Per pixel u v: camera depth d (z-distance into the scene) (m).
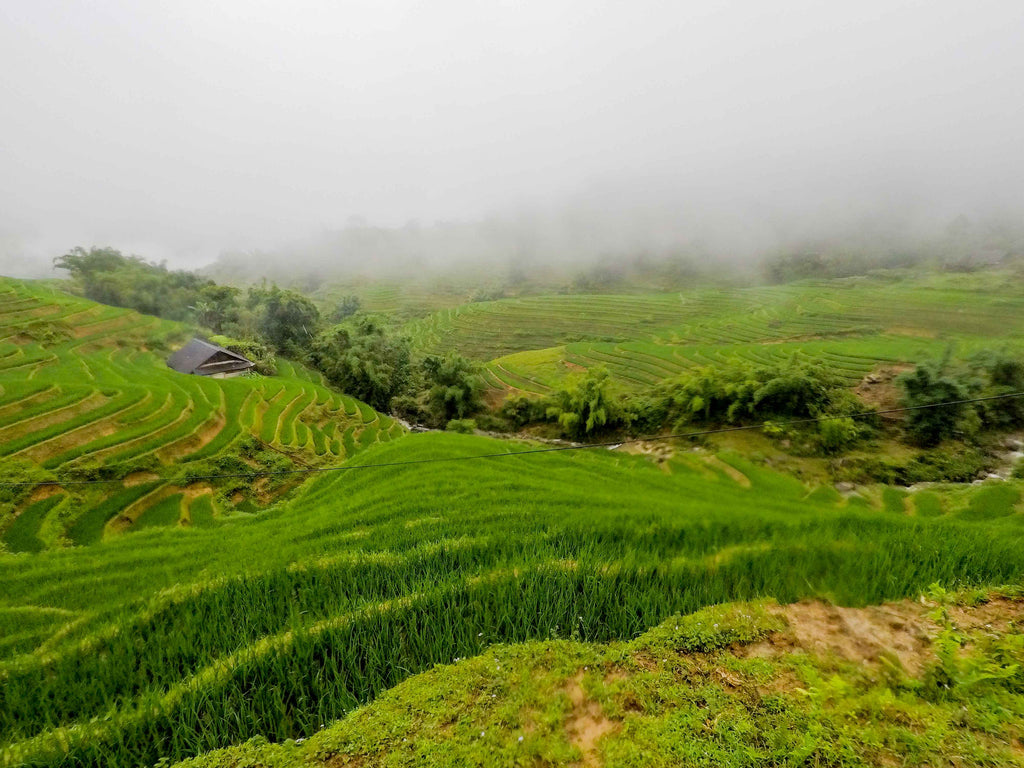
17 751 5.09
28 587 11.69
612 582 7.42
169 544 15.38
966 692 4.45
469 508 14.39
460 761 4.25
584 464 24.05
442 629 6.59
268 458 28.56
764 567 7.90
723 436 35.06
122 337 52.03
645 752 4.11
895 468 29.55
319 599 8.12
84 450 24.19
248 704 5.54
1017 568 7.43
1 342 43.09
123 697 5.93
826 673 5.04
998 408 31.88
